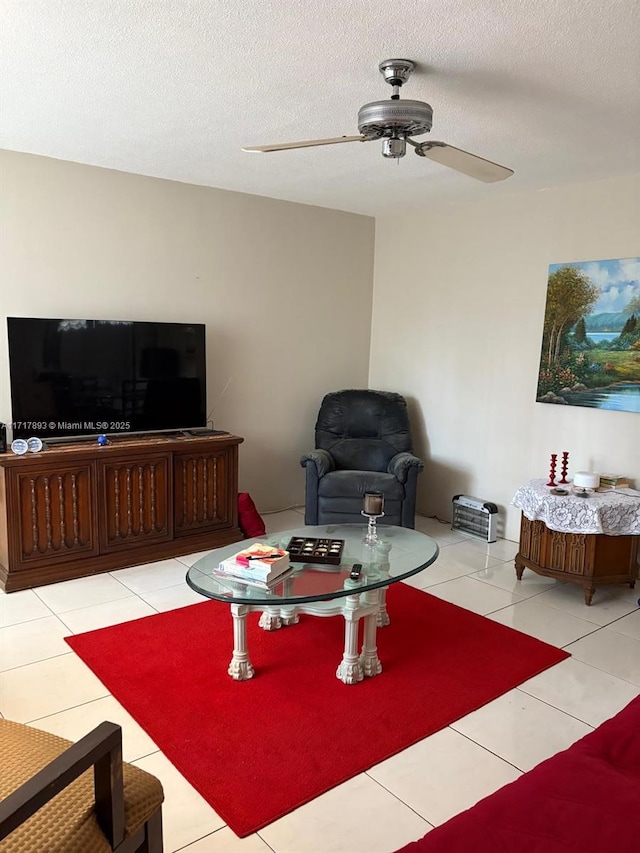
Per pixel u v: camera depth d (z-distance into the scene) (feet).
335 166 12.57
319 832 6.19
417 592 11.97
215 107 9.35
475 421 15.83
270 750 7.35
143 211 13.79
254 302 15.88
